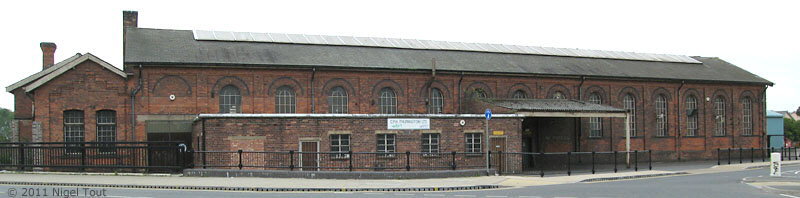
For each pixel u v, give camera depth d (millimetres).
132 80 29953
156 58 30422
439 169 26656
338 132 26594
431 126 27766
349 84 33562
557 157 37000
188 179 21719
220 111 31297
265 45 35406
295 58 33438
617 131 39438
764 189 19891
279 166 23391
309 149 26250
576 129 37906
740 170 31141
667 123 41250
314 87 32875
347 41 38875
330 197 16797
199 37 34906
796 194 18344
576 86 38469
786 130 92375
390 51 37719
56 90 29125
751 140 44781
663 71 42625
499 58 39531
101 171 24297
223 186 19281
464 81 35719
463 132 28297
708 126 42781
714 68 46500
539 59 40875
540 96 37375
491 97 36250
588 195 17500
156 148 23859
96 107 29531
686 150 41719
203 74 31000
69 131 29391
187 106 30625
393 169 26938
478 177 23719
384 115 27156
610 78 39125
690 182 22984
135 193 17578
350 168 23438
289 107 32531
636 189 19484
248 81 31828
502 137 29125
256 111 31797
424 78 34969
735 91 44219
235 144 25344
